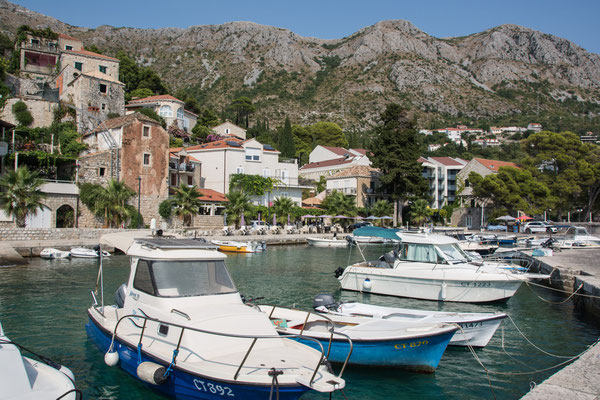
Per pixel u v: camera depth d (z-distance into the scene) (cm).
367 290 2036
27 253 3161
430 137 19875
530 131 19875
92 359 1089
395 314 1282
